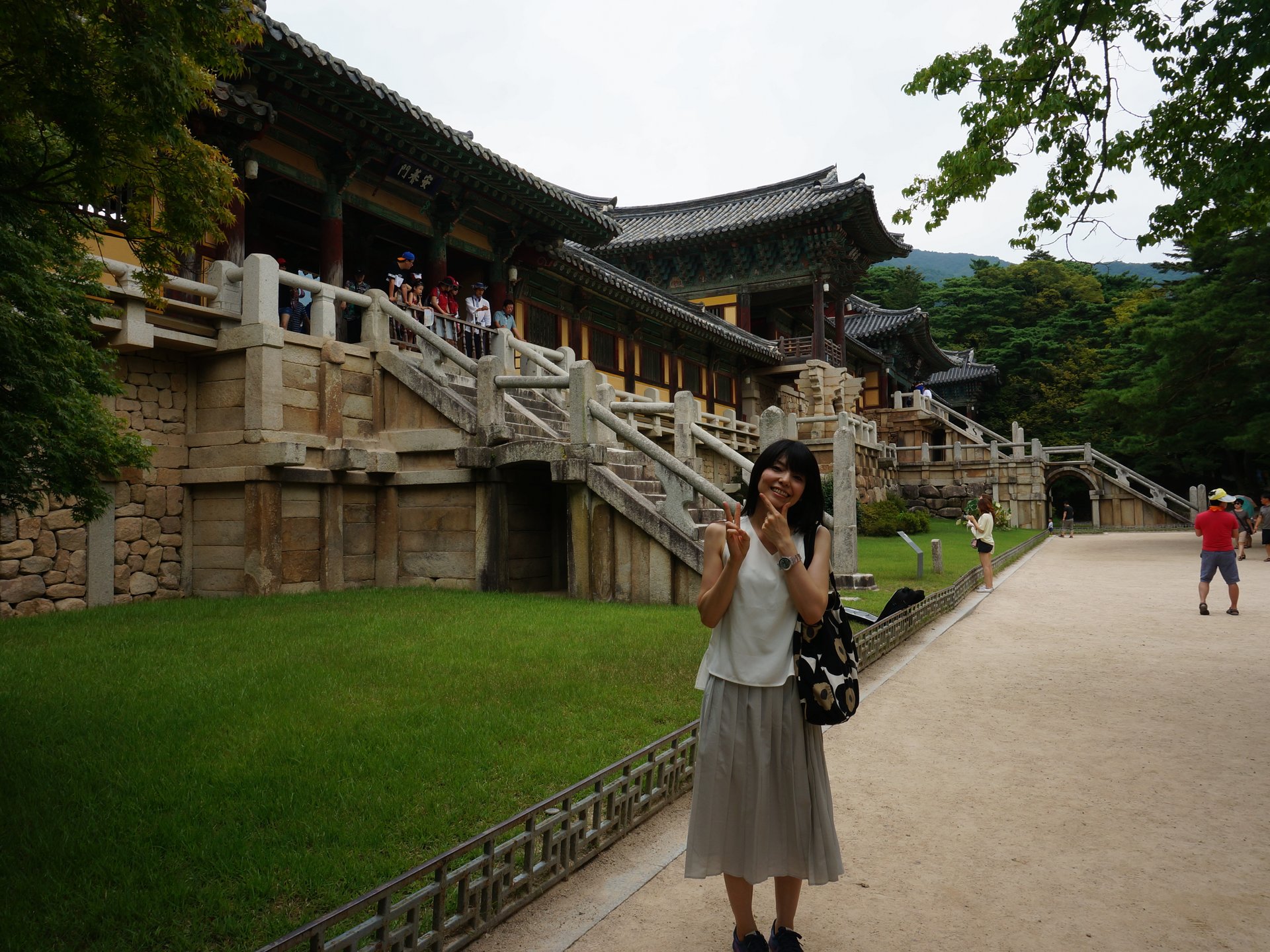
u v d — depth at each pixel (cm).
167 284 1008
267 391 1070
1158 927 297
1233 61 705
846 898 322
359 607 957
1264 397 2572
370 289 1291
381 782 405
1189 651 881
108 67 371
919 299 6812
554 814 339
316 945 225
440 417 1201
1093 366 5297
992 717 611
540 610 953
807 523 274
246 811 372
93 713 514
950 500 3903
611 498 1062
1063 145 838
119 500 1037
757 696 262
